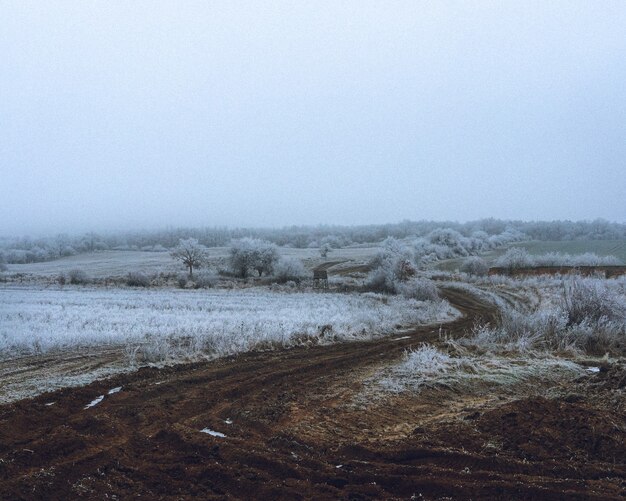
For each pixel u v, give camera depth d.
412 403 10.81
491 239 107.06
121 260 101.00
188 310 29.91
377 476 6.66
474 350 16.55
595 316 18.67
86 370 13.35
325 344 18.14
